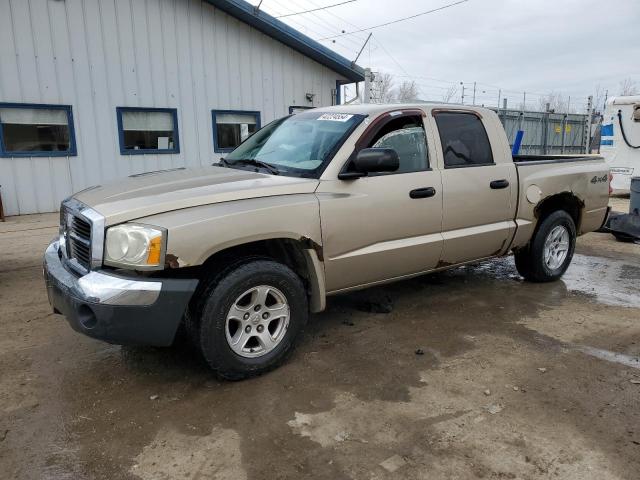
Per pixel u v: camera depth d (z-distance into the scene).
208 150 12.80
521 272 5.71
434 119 4.49
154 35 11.66
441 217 4.38
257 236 3.33
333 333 4.27
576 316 4.68
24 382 3.44
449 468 2.56
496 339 4.15
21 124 10.58
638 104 12.17
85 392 3.31
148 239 2.99
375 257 4.00
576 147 26.22
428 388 3.35
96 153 11.38
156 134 12.13
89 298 2.97
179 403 3.18
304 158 4.00
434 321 4.54
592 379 3.48
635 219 8.20
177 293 3.06
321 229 3.65
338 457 2.65
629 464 2.59
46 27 10.49
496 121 5.01
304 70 13.93
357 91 15.08
